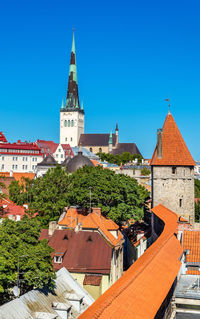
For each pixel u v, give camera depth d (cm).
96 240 6556
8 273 4100
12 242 4378
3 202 10175
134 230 10056
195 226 6825
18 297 4053
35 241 4747
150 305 2941
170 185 8400
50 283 4478
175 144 8500
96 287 5788
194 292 3753
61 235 6744
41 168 18725
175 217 6369
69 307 4191
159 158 8462
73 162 15612
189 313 3650
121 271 7731
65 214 8519
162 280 3484
